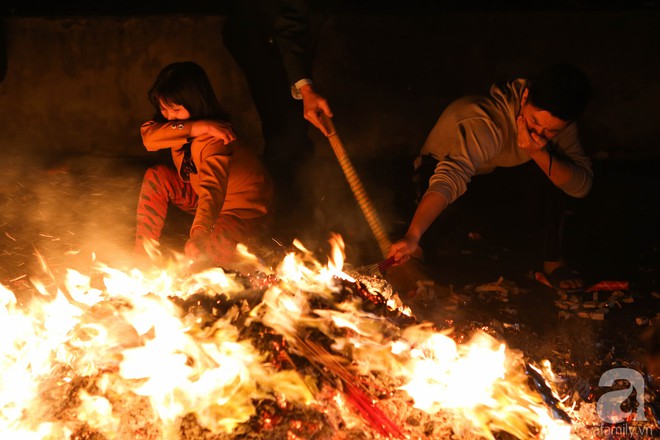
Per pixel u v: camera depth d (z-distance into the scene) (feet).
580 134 22.75
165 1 23.84
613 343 13.55
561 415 10.52
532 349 13.12
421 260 15.19
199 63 22.18
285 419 9.05
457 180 14.06
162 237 17.42
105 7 23.58
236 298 10.24
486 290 15.53
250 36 19.17
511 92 14.62
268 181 15.60
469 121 14.47
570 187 14.84
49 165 21.53
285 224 18.01
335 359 9.60
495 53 22.34
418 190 15.55
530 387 10.71
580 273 16.63
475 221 19.08
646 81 22.39
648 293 15.65
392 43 22.24
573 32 22.21
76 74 22.31
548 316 14.58
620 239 18.28
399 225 18.38
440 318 14.07
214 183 14.25
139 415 9.26
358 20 22.07
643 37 22.20
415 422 9.43
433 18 22.13
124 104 22.45
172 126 14.37
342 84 22.36
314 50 18.38
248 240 14.85
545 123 13.34
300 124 19.83
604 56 22.30
